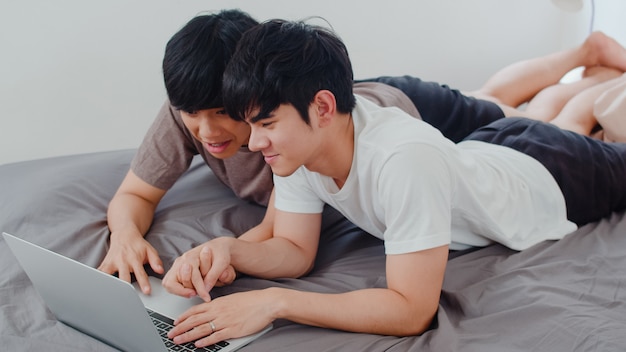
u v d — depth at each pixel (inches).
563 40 110.6
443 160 41.7
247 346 39.6
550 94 81.3
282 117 38.5
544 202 54.1
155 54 84.7
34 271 41.7
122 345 39.4
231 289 46.0
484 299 44.3
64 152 83.8
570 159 56.4
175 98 45.2
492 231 49.1
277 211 50.4
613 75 84.7
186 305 43.7
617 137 70.2
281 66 37.6
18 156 81.8
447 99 67.6
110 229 54.4
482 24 104.9
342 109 41.1
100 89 83.3
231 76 38.8
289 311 40.0
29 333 42.1
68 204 57.9
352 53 97.3
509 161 54.6
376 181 42.1
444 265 41.1
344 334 40.5
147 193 57.0
